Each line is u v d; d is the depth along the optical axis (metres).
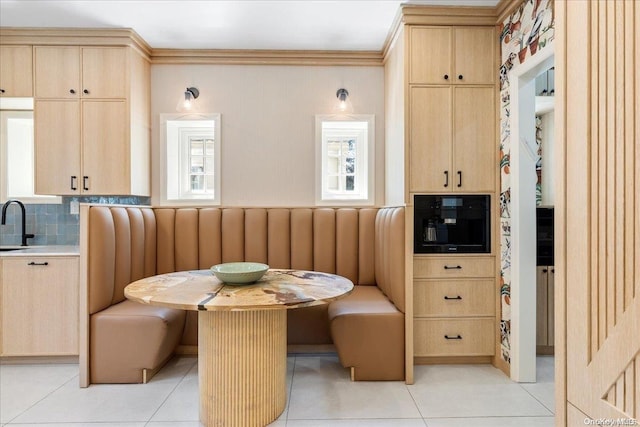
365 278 3.00
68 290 2.57
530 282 2.40
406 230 2.36
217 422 1.80
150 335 2.29
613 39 0.73
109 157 2.91
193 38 3.02
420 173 2.64
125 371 2.30
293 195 3.31
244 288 1.83
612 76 0.73
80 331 2.28
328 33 2.94
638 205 0.68
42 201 3.21
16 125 3.28
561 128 0.87
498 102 2.66
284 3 2.51
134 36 2.92
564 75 0.86
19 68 2.88
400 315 2.35
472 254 2.63
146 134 3.19
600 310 0.76
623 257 0.71
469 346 2.64
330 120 3.30
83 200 3.22
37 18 2.69
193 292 1.73
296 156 3.31
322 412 1.99
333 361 2.71
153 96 3.26
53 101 2.89
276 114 3.29
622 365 0.71
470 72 2.66
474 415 1.98
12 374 2.46
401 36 2.68
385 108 3.28
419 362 2.67
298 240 3.02
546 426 1.88
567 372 0.86
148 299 1.60
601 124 0.76
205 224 3.00
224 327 1.80
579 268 0.82
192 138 3.46
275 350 1.91
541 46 2.14
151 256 2.89
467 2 2.54
